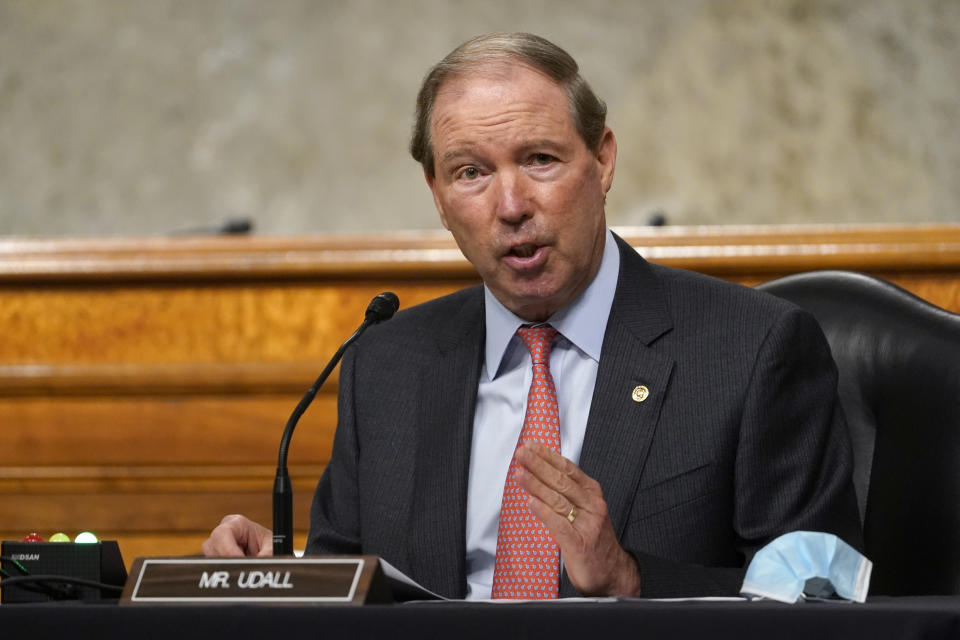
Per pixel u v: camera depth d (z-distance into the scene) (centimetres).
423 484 649
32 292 1136
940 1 2456
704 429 618
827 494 618
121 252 1119
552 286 626
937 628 343
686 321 652
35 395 1130
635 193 2464
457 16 2516
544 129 615
